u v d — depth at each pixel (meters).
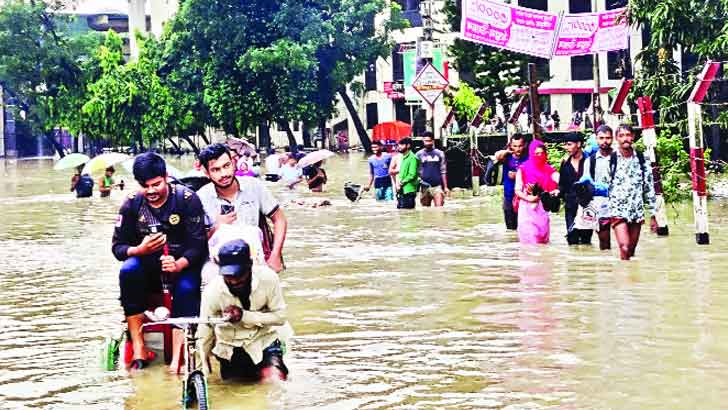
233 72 60.81
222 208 10.28
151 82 68.00
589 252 15.29
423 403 7.79
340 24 60.12
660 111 24.83
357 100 75.19
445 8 45.78
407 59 32.59
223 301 8.55
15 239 20.33
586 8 61.22
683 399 7.61
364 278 13.62
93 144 87.12
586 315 10.64
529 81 23.02
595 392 7.88
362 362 9.09
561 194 16.28
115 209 27.86
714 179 27.52
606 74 61.69
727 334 9.59
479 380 8.34
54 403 8.20
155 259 9.37
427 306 11.49
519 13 25.33
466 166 29.17
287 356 9.40
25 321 11.52
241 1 60.00
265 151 68.88
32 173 56.25
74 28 108.94
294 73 59.09
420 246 16.88
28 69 74.31
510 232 18.48
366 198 28.42
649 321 10.24
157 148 90.31
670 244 15.77
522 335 9.86
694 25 23.83
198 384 7.74
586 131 25.08
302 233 19.48
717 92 27.86
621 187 14.29
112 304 12.47
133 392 8.46
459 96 41.09
